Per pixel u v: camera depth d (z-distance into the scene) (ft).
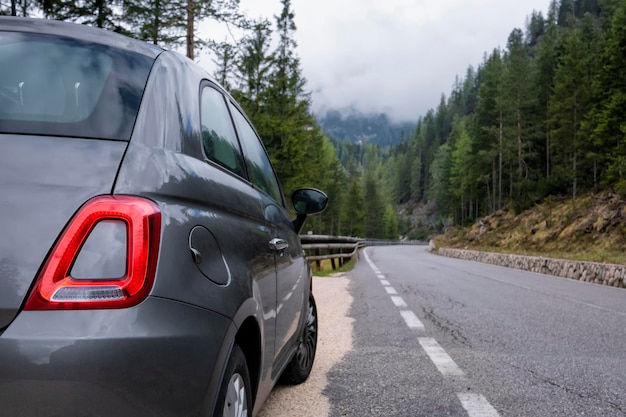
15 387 4.32
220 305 5.93
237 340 7.34
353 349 17.33
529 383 13.61
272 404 11.73
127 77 6.30
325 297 30.63
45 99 5.79
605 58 160.35
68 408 4.41
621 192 106.93
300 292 11.98
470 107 605.31
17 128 5.38
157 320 4.95
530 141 221.66
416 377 14.07
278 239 9.69
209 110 7.96
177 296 5.24
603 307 28.89
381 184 491.31
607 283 50.42
